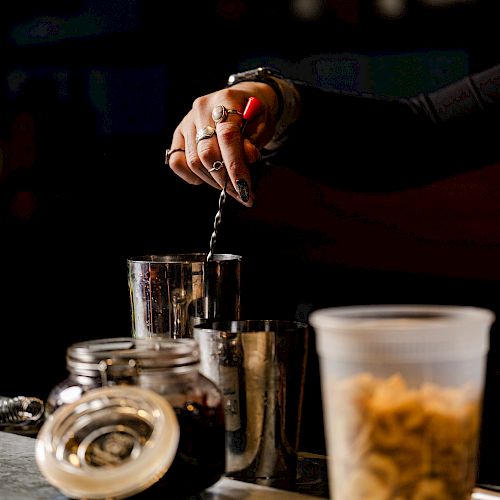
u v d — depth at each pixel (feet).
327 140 5.02
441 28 5.16
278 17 5.67
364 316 2.48
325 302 5.58
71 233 6.88
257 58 5.81
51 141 6.88
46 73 6.82
